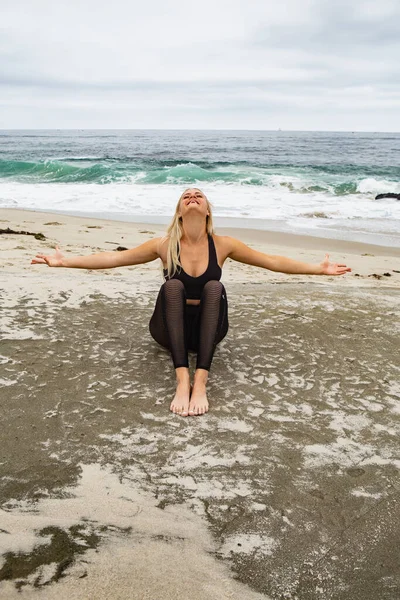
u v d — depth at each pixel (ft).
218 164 90.22
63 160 97.81
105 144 181.37
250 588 5.33
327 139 258.98
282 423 8.67
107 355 11.12
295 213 45.32
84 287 15.85
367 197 54.44
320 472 7.37
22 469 7.23
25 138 265.34
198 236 9.95
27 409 8.88
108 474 7.18
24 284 15.84
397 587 5.42
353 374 10.59
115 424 8.50
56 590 5.13
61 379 9.98
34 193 56.39
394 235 36.58
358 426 8.65
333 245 33.14
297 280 22.56
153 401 9.30
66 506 6.46
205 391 9.41
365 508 6.64
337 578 5.51
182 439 8.13
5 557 5.55
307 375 10.50
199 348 9.55
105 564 5.51
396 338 12.57
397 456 7.83
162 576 5.40
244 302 15.05
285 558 5.76
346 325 13.32
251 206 48.80
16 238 29.43
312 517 6.45
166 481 7.07
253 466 7.47
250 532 6.15
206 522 6.29
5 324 12.51
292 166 87.04
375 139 261.44
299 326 13.14
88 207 48.01
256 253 10.73
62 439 8.03
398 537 6.16
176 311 9.64
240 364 10.91
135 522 6.22
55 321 12.87
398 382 10.30
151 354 11.26
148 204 49.60
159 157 110.22
